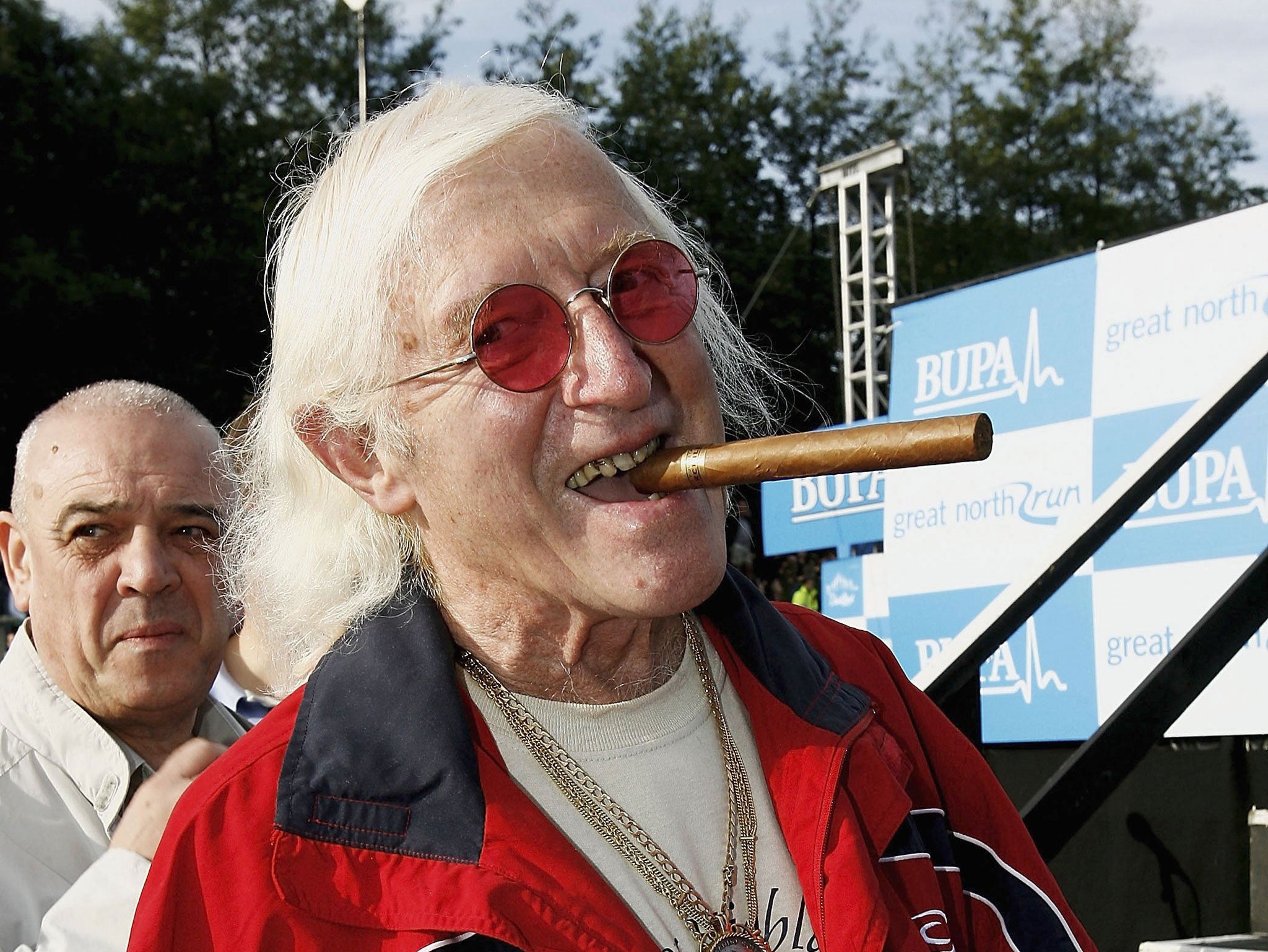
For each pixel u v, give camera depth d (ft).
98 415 6.65
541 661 4.34
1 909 5.79
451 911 3.63
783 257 78.07
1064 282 13.08
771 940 4.24
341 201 4.34
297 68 77.66
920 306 14.65
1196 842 11.00
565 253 4.00
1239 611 5.93
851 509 17.94
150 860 4.87
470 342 3.94
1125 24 93.15
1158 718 5.78
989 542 13.34
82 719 6.44
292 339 4.44
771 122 88.94
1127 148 92.48
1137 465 6.46
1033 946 4.74
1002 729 12.78
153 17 78.38
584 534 3.93
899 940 4.15
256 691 8.88
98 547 6.44
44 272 54.44
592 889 3.78
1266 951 6.64
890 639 14.35
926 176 92.27
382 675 4.12
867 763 4.46
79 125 59.93
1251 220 11.39
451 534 4.16
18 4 60.90
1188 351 11.81
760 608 4.77
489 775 3.99
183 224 63.41
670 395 4.14
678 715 4.52
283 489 4.88
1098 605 12.07
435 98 4.41
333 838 3.79
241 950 3.63
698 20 90.89
